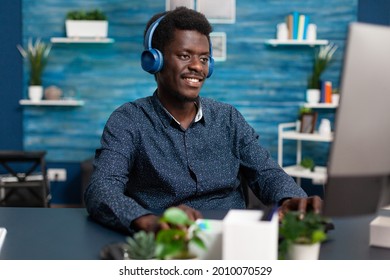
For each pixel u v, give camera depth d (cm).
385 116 94
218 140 166
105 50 439
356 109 92
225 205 161
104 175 145
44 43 439
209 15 428
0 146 447
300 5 430
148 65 157
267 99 439
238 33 434
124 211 125
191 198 159
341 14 428
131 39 437
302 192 150
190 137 162
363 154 95
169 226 109
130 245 100
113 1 435
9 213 149
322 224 111
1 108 444
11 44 438
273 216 95
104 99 442
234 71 438
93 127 445
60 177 446
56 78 442
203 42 156
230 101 441
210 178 159
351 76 91
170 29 155
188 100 158
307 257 100
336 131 93
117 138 155
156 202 158
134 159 159
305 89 438
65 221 140
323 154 442
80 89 442
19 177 397
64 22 436
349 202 96
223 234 93
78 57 440
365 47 90
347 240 122
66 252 113
